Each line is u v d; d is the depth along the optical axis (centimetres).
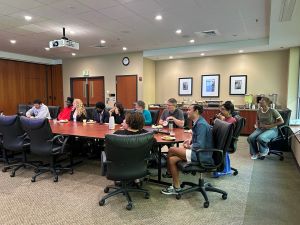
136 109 424
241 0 374
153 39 631
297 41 565
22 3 384
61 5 393
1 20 469
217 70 764
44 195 282
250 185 313
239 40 643
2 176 347
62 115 540
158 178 319
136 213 240
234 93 744
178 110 394
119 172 245
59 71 980
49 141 321
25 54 854
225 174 351
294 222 223
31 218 230
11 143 357
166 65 846
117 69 848
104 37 608
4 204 259
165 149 454
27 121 317
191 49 711
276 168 386
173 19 467
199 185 277
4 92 825
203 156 256
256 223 221
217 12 428
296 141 409
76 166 399
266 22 484
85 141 463
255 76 714
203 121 267
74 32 560
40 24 496
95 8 407
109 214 238
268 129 443
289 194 284
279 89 688
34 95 931
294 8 344
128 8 408
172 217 232
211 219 229
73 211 244
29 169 380
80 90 938
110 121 380
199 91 796
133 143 235
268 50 684
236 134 317
